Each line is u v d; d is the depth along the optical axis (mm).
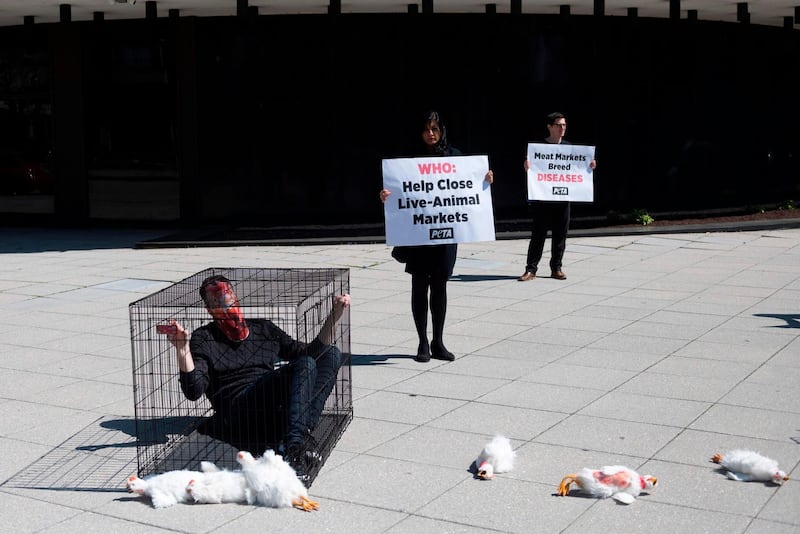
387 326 9758
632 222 17469
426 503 5234
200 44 17750
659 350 8586
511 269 13320
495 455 5672
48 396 7422
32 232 18406
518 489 5418
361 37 17359
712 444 6117
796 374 7742
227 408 5895
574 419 6660
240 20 17500
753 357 8297
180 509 5215
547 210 12242
